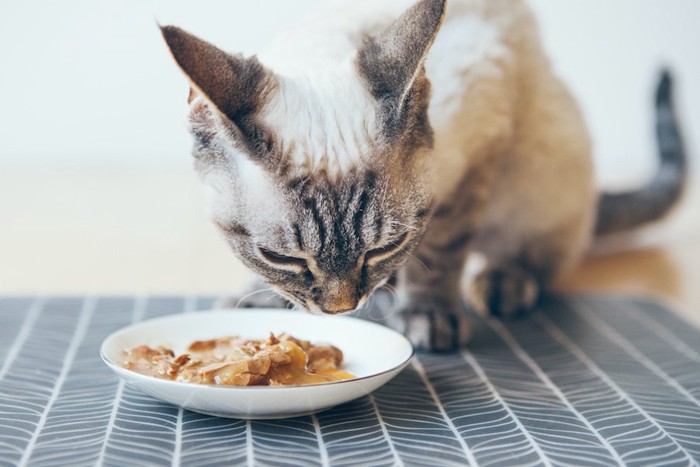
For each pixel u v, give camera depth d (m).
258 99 0.41
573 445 0.39
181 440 0.38
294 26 0.53
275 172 0.41
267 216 0.42
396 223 0.43
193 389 0.38
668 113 0.85
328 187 0.42
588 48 1.27
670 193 0.83
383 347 0.45
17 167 1.21
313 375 0.42
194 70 0.39
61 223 0.91
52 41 1.14
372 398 0.43
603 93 1.28
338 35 0.50
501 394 0.45
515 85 0.57
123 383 0.44
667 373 0.49
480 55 0.55
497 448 0.39
